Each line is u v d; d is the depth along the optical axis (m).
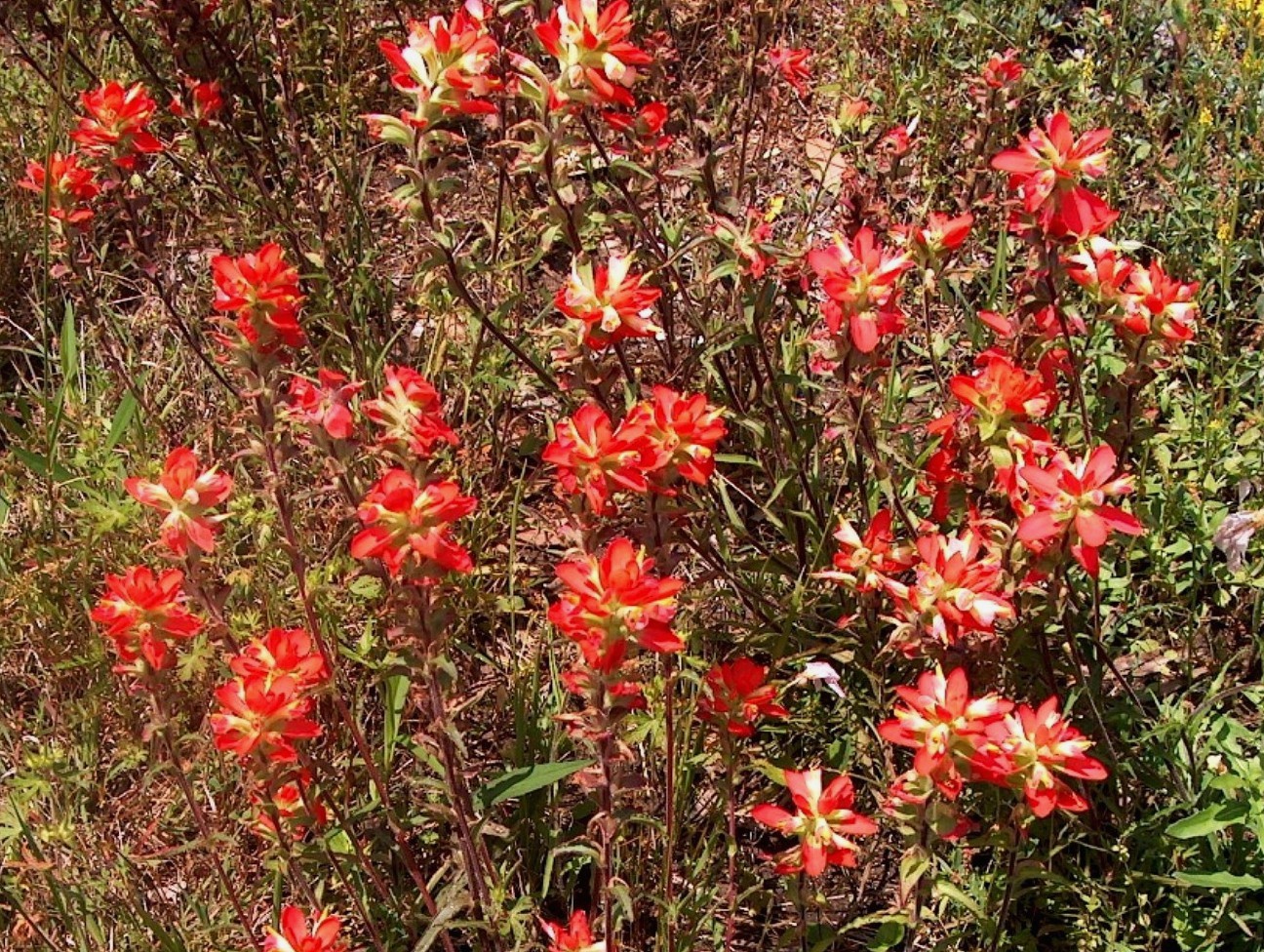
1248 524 0.81
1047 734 0.57
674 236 0.83
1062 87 1.13
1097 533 0.61
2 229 1.05
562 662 0.82
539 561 0.90
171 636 0.62
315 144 1.07
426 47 0.67
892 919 0.63
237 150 1.04
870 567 0.70
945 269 0.82
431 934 0.62
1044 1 1.23
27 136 1.08
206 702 0.75
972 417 0.69
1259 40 1.17
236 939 0.71
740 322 0.82
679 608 0.77
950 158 1.12
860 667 0.73
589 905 0.75
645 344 0.95
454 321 0.93
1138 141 1.10
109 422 0.91
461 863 0.67
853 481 0.86
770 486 0.88
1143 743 0.75
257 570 0.76
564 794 0.77
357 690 0.76
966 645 0.64
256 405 0.63
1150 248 1.03
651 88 1.06
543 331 0.74
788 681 0.78
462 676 0.83
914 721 0.57
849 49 1.17
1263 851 0.69
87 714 0.75
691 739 0.74
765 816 0.61
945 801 0.59
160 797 0.76
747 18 1.10
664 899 0.69
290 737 0.60
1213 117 1.11
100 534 0.77
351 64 1.11
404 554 0.57
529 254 0.98
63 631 0.80
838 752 0.77
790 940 0.68
